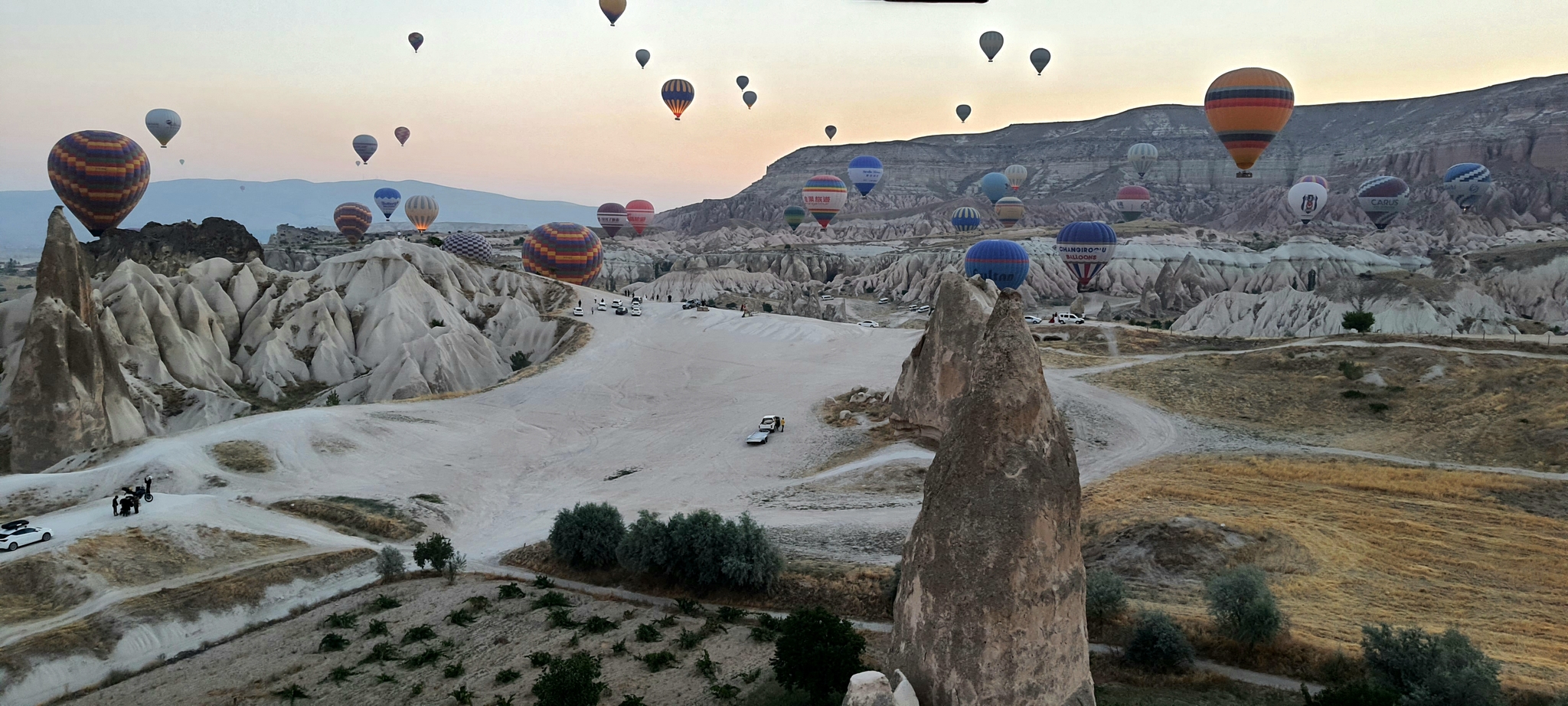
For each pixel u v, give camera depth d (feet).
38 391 221.05
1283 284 618.85
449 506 193.88
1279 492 165.58
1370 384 227.40
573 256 514.27
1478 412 201.05
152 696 116.98
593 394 274.77
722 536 143.43
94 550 148.56
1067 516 61.21
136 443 211.41
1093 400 230.07
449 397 268.62
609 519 157.99
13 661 119.96
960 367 115.24
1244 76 426.92
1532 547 137.08
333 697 114.21
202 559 153.99
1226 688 104.12
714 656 121.60
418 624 137.28
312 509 182.50
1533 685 94.89
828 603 136.15
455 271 409.90
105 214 408.87
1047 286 641.81
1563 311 496.64
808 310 530.27
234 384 312.91
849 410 236.22
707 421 244.83
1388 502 158.71
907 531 161.79
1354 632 110.73
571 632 131.95
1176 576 133.59
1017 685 59.16
